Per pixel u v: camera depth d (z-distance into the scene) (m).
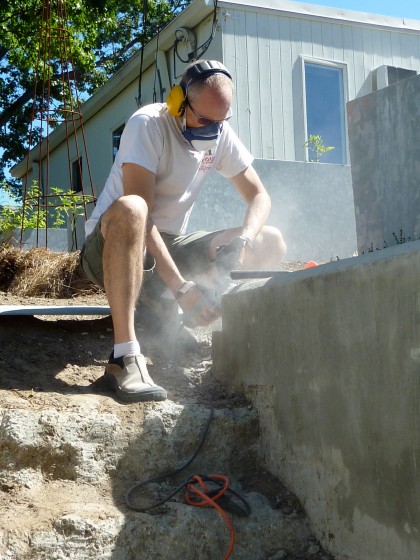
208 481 2.58
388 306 2.10
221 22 9.89
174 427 2.64
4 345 3.23
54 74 18.25
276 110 10.26
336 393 2.34
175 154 3.20
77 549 2.18
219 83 3.04
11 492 2.35
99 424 2.53
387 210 4.00
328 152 10.70
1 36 16.62
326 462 2.40
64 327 3.63
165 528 2.31
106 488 2.46
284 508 2.54
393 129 3.93
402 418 2.04
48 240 8.54
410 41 11.35
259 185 3.53
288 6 10.29
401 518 2.05
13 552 2.12
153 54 11.27
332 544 2.37
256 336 2.86
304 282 2.53
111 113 13.27
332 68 10.77
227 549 2.37
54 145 16.05
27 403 2.61
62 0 10.35
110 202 3.15
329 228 6.73
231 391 2.99
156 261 3.03
